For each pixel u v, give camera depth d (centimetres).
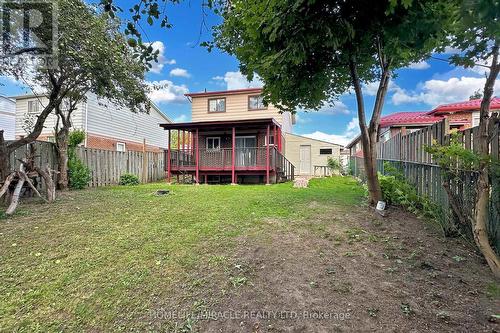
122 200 644
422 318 191
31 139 678
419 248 312
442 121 394
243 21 278
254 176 1349
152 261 298
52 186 634
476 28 202
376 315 197
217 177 1372
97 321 205
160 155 1469
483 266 263
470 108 1069
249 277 260
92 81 707
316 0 216
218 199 649
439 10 211
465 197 319
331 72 463
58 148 843
